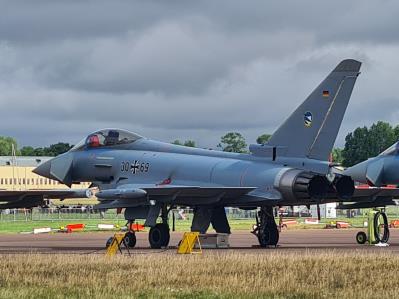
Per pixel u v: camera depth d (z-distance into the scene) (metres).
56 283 43.22
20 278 45.56
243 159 76.31
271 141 75.00
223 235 74.88
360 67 72.88
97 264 52.31
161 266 50.75
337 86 73.06
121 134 84.69
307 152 73.25
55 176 86.50
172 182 78.75
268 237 77.69
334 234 113.62
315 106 73.44
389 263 51.75
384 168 84.69
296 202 73.19
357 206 89.06
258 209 84.44
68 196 69.12
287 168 73.00
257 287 41.25
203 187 73.19
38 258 56.53
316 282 43.47
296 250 70.62
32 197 68.38
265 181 73.19
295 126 74.06
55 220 184.62
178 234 112.31
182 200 77.19
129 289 41.00
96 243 88.69
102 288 41.12
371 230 83.06
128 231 78.38
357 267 49.69
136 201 76.38
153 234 76.88
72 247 79.56
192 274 46.72
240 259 54.19
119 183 82.88
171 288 41.59
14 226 149.00
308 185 71.31
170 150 81.62
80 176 86.19
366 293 39.03
